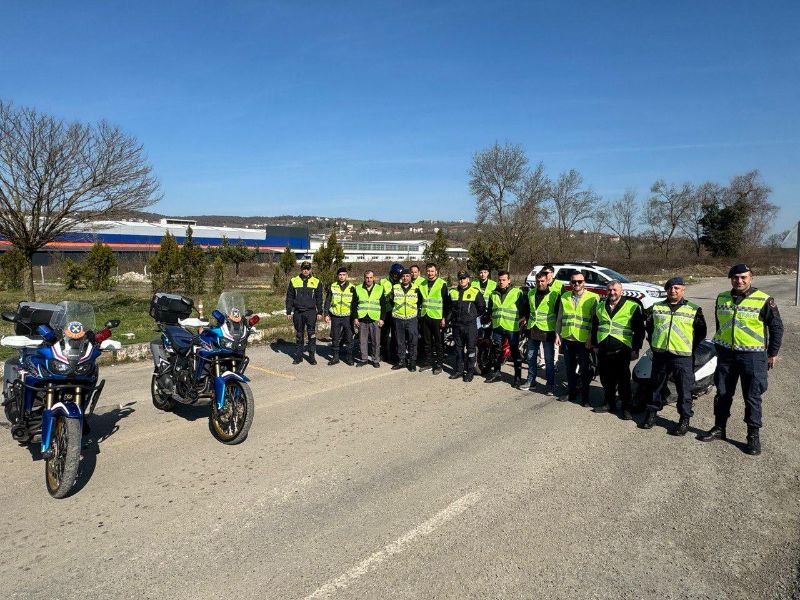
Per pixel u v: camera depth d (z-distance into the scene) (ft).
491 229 132.46
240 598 10.68
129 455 18.04
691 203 203.72
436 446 18.97
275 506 14.51
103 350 17.08
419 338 33.63
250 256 156.04
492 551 12.34
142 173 49.37
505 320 27.17
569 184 165.58
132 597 10.75
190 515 14.03
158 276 76.07
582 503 14.73
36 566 11.84
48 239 48.26
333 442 19.36
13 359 18.45
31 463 17.31
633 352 22.30
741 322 18.71
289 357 34.73
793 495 15.34
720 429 19.85
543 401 24.95
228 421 19.42
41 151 44.68
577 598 10.74
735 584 11.27
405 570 11.60
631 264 157.99
